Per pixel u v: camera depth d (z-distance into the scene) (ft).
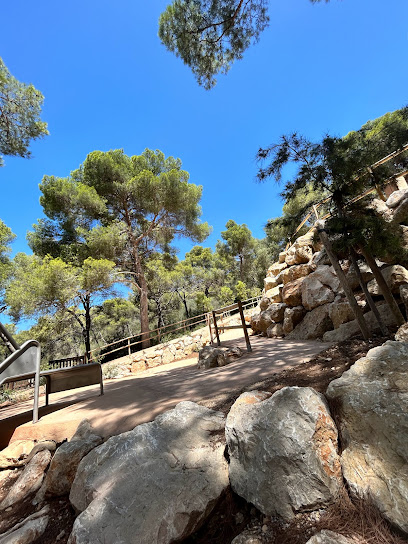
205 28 17.74
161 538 4.96
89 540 5.11
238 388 10.21
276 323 22.85
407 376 5.94
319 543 4.25
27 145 24.50
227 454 6.56
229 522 5.43
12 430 12.12
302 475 5.14
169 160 50.90
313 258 22.21
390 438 5.00
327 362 10.89
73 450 8.08
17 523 7.22
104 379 28.27
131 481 6.08
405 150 11.85
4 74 21.24
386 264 14.71
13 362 11.41
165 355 33.12
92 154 44.37
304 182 12.75
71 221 42.91
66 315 39.34
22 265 43.55
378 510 4.46
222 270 79.00
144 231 49.52
